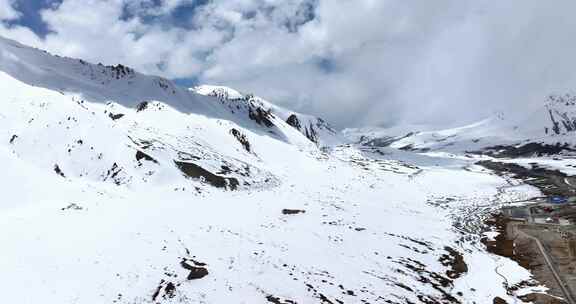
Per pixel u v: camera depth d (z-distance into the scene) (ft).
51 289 89.76
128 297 90.43
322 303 98.43
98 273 99.45
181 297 93.04
